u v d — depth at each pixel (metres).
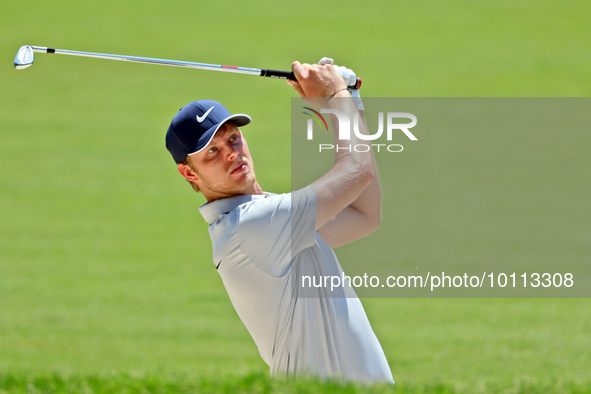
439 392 11.82
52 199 69.06
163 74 104.69
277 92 98.88
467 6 137.00
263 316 10.34
